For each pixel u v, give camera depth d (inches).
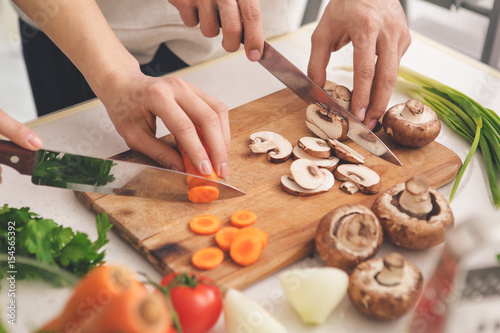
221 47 66.9
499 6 81.7
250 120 53.9
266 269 37.8
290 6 67.7
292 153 49.0
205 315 31.4
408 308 32.8
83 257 34.7
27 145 37.6
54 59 67.5
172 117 42.6
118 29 60.5
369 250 36.3
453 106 54.7
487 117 52.1
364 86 49.3
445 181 47.4
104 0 58.6
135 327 25.0
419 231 37.9
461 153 51.9
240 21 48.9
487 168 48.6
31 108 118.3
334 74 63.8
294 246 39.3
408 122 48.7
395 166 48.2
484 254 38.4
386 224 38.8
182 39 63.9
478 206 45.4
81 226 42.0
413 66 63.9
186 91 44.5
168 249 38.8
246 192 44.8
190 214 42.1
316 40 53.2
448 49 67.4
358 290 33.3
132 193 42.5
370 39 49.0
